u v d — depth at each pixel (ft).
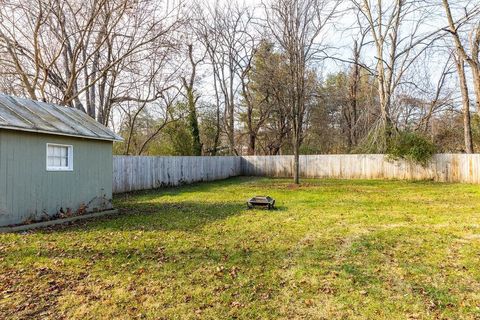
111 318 10.17
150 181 48.37
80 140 26.55
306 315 10.32
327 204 31.71
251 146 86.74
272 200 29.66
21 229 21.31
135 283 12.74
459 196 36.50
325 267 14.43
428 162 56.90
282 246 17.62
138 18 46.62
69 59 50.90
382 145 60.54
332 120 93.20
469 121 58.49
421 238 18.95
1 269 14.19
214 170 66.08
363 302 11.11
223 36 85.46
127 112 75.51
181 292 11.96
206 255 16.10
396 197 36.47
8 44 39.99
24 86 44.42
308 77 59.36
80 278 13.25
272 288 12.30
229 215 26.48
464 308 10.61
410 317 10.12
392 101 64.85
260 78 75.77
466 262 14.79
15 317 10.19
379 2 63.16
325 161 67.72
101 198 28.40
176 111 65.92
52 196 23.99
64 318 10.16
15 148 21.49
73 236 19.80
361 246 17.51
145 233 20.52
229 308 10.78
